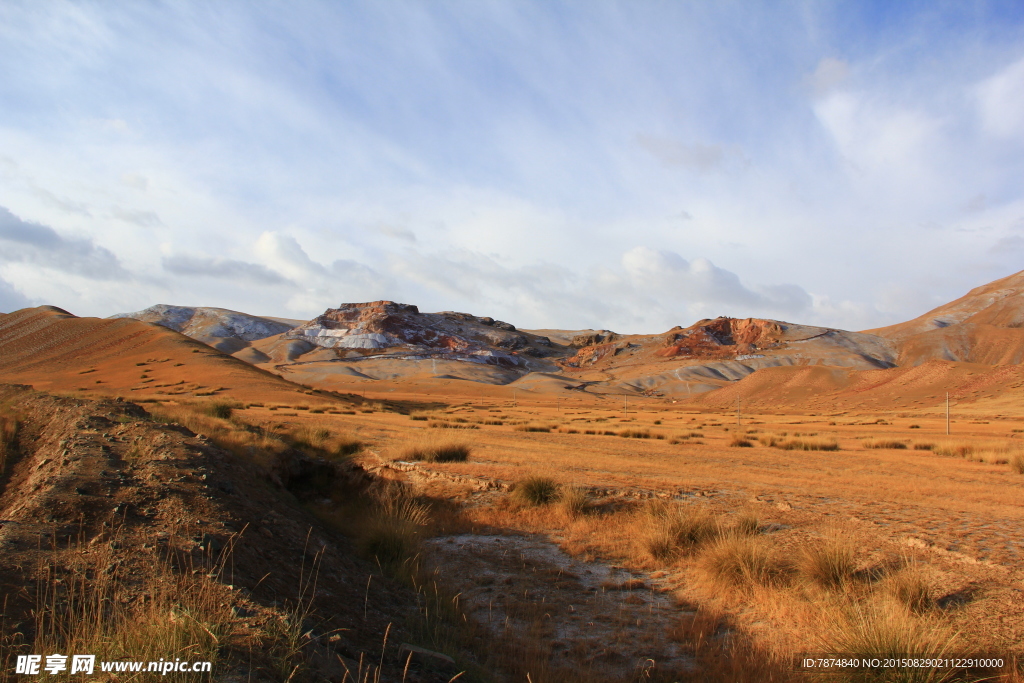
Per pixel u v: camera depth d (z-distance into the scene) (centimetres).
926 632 575
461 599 828
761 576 826
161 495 809
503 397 17675
